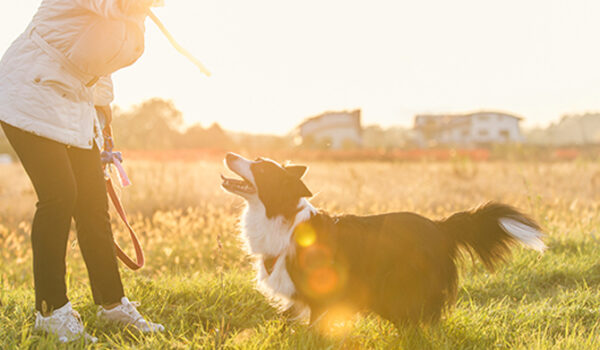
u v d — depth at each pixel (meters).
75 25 2.69
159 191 9.54
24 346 2.67
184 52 2.92
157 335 3.04
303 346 2.83
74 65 2.79
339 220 3.42
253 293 4.07
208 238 6.85
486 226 3.49
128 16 2.70
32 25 2.76
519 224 3.43
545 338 3.15
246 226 3.54
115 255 3.22
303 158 25.47
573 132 92.25
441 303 3.30
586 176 13.63
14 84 2.71
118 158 3.56
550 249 5.61
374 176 14.38
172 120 63.31
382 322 3.42
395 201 9.21
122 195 9.10
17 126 2.69
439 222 3.56
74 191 2.91
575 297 4.05
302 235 3.29
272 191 3.40
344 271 3.26
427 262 3.25
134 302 3.38
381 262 3.26
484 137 63.81
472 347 3.05
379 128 81.62
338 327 3.37
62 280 2.93
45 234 2.84
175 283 4.19
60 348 2.70
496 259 3.56
